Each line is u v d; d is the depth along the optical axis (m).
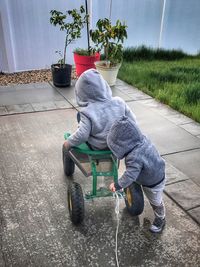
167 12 6.79
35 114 4.08
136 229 2.21
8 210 2.35
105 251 2.03
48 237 2.12
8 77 5.60
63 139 3.44
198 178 2.80
